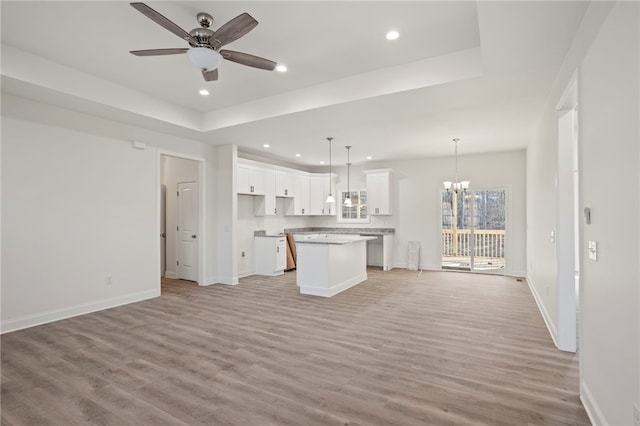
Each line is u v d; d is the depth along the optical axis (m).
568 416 2.04
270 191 7.39
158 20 2.16
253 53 3.20
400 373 2.61
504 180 6.99
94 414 2.10
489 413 2.08
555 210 3.25
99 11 2.56
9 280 3.61
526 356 2.91
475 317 4.03
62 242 4.04
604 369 1.82
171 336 3.44
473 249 7.33
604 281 1.82
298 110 4.10
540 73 3.03
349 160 8.20
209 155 6.09
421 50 3.16
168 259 6.86
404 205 8.05
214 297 5.10
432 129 5.19
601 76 1.85
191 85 4.02
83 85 3.66
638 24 1.42
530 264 5.82
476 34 2.88
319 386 2.43
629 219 1.52
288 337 3.40
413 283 6.11
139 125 4.74
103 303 4.45
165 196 6.91
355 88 3.70
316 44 3.04
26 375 2.61
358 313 4.22
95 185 4.37
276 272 7.03
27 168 3.74
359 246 6.27
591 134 2.02
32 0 2.41
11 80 3.18
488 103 3.84
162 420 2.04
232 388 2.40
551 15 2.17
